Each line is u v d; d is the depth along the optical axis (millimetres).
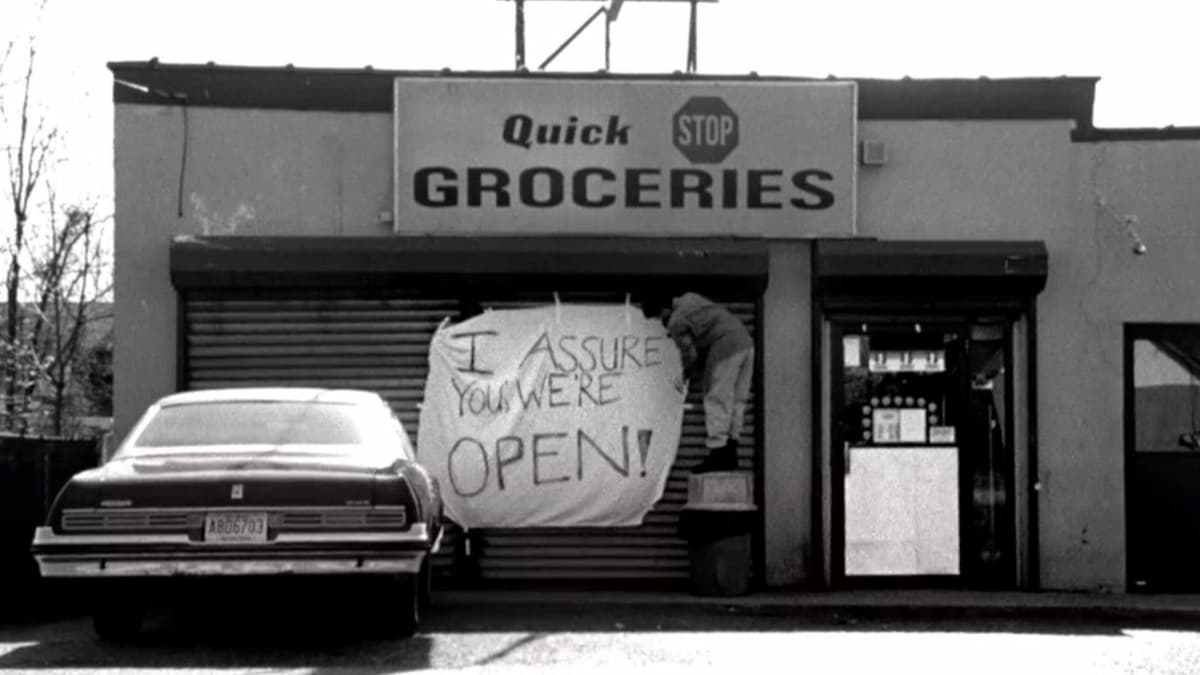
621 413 15281
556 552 15250
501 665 10203
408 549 10570
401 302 15289
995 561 15445
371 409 12023
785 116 15445
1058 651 11273
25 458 13227
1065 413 15508
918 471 15438
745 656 10742
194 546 10406
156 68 15289
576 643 11289
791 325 15484
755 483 15336
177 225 15328
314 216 15398
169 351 15266
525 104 15375
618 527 15273
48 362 35500
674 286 15227
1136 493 15508
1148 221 15586
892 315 15438
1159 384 15602
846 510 15391
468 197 15305
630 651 10914
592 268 15086
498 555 15250
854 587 15336
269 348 15250
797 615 13633
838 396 15445
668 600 14266
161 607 13211
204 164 15359
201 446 11391
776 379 15430
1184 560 15453
